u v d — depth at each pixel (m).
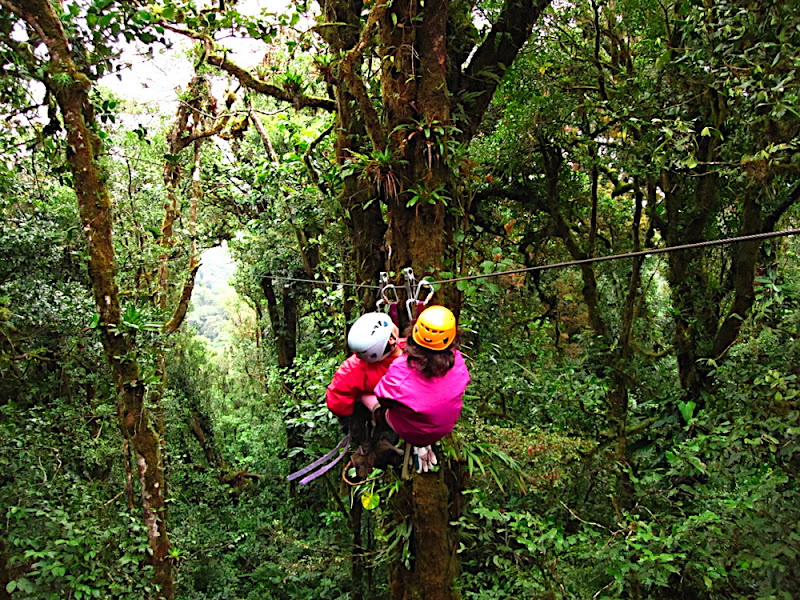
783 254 7.54
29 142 5.11
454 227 4.30
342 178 4.72
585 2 7.14
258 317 14.59
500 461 4.71
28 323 5.96
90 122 4.48
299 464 11.23
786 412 3.72
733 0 4.32
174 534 8.91
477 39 4.86
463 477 4.59
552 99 7.06
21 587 3.93
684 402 6.79
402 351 2.64
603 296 9.60
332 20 4.71
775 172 4.71
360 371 2.85
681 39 5.87
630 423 8.09
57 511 4.59
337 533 8.92
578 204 9.28
